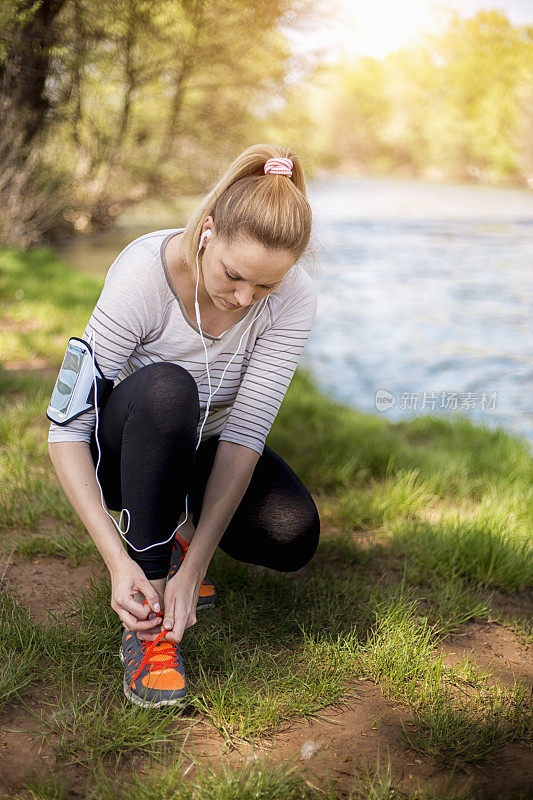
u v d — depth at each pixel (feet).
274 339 6.00
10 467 9.55
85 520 5.32
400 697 5.82
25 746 5.01
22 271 26.89
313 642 6.26
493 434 13.50
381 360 20.54
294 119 52.03
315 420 13.16
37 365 15.64
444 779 4.96
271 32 44.55
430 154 167.32
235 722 5.37
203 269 5.19
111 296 5.44
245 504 6.08
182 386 5.19
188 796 4.63
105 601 6.56
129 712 5.27
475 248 46.57
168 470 5.18
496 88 149.69
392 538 8.61
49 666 5.83
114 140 45.27
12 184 34.19
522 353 21.75
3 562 7.43
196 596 5.40
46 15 33.04
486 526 8.63
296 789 4.76
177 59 44.01
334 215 65.46
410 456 11.37
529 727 5.50
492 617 7.16
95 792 4.62
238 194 4.91
